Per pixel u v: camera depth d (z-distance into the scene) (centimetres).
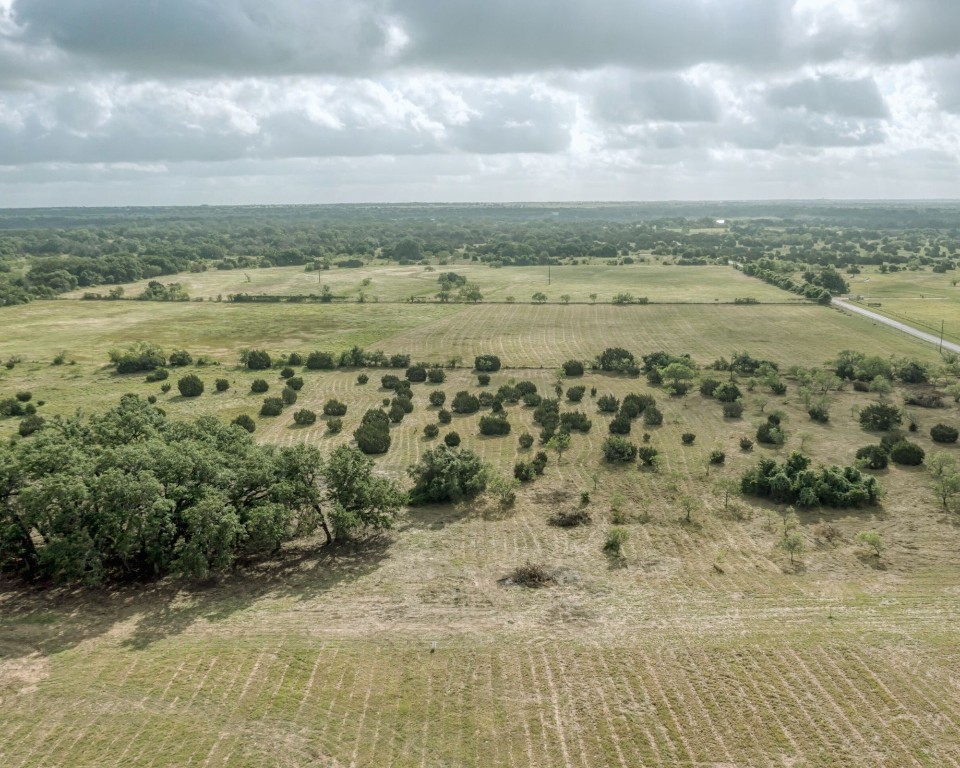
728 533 5866
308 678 4075
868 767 3428
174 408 9612
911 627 4519
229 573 5266
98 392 10350
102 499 4956
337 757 3512
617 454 7519
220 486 5384
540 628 4556
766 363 11350
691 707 3841
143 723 3719
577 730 3691
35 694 3928
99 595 4947
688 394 10200
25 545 5172
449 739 3638
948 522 6006
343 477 5725
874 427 8600
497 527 6000
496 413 9244
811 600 4841
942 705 3831
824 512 6241
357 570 5300
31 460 5141
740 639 4412
